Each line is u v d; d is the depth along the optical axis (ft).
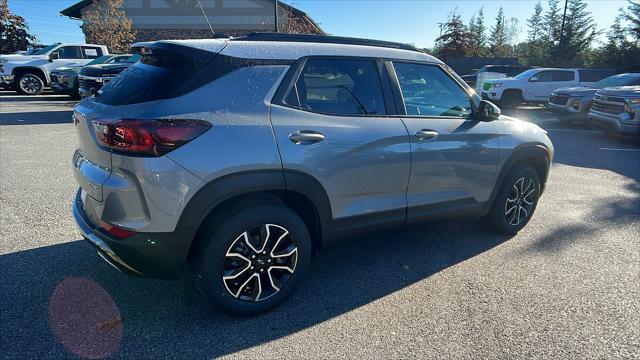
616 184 20.68
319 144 9.02
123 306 9.27
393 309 9.49
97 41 80.07
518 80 56.54
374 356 7.91
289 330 8.66
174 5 83.76
